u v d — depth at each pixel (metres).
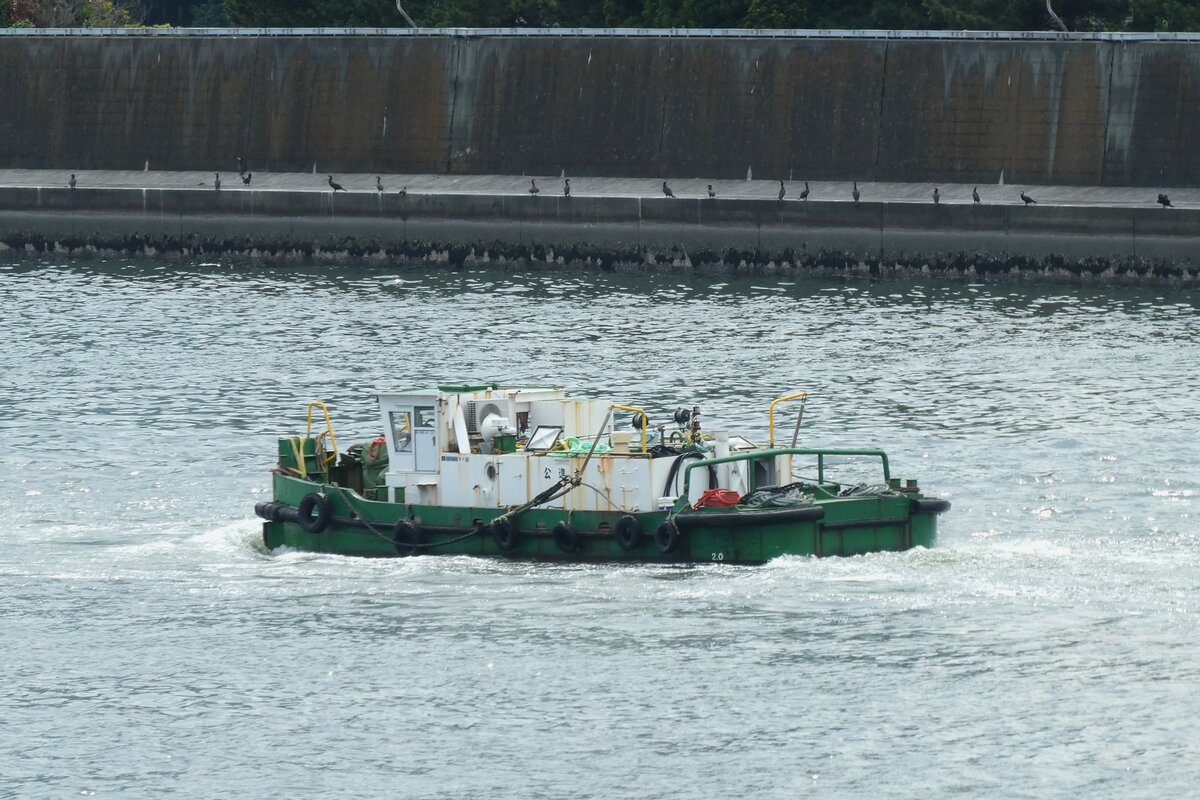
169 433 187.75
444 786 100.25
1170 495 153.38
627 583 126.06
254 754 104.56
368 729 107.12
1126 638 116.44
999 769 100.56
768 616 120.19
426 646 118.00
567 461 129.50
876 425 188.12
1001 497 153.50
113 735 107.38
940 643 116.06
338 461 143.00
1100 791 98.06
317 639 120.06
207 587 131.00
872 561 129.00
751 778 100.25
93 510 155.00
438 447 133.12
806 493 130.00
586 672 113.44
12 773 102.88
